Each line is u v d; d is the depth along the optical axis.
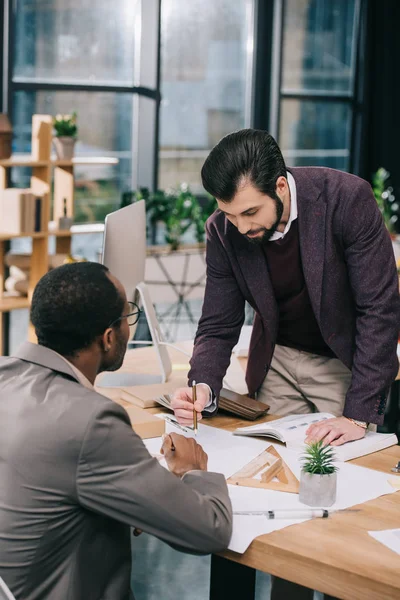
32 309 1.58
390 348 2.20
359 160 7.67
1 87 5.53
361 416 2.16
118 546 1.59
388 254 2.22
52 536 1.49
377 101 7.58
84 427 1.45
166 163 6.61
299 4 7.14
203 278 5.90
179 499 1.50
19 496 1.48
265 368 2.47
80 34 5.91
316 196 2.21
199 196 6.84
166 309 7.04
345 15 7.43
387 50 7.49
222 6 6.68
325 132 7.49
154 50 6.25
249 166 2.00
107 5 6.02
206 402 2.30
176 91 6.56
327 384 2.48
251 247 2.30
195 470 1.71
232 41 6.80
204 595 3.00
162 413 2.40
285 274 2.31
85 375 1.60
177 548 1.55
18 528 1.48
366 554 1.56
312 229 2.21
